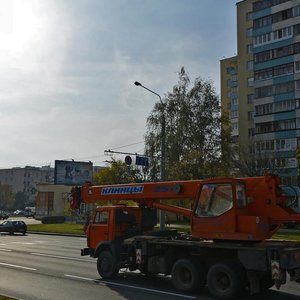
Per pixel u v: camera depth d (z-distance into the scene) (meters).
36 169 159.50
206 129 55.16
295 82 64.31
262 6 68.62
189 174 45.56
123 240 13.90
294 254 10.02
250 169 54.41
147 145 51.50
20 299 10.23
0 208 132.25
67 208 61.56
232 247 10.66
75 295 10.95
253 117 70.56
